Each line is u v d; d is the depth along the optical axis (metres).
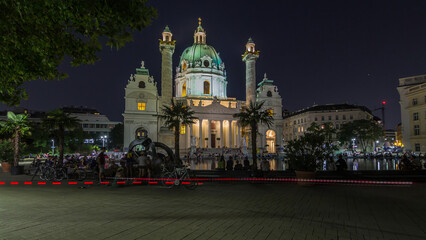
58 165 19.53
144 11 6.91
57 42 7.05
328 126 66.38
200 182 17.25
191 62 102.75
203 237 6.28
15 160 25.41
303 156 16.03
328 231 6.91
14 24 6.53
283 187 15.06
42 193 12.85
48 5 6.08
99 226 7.04
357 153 67.69
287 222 7.70
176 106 36.44
